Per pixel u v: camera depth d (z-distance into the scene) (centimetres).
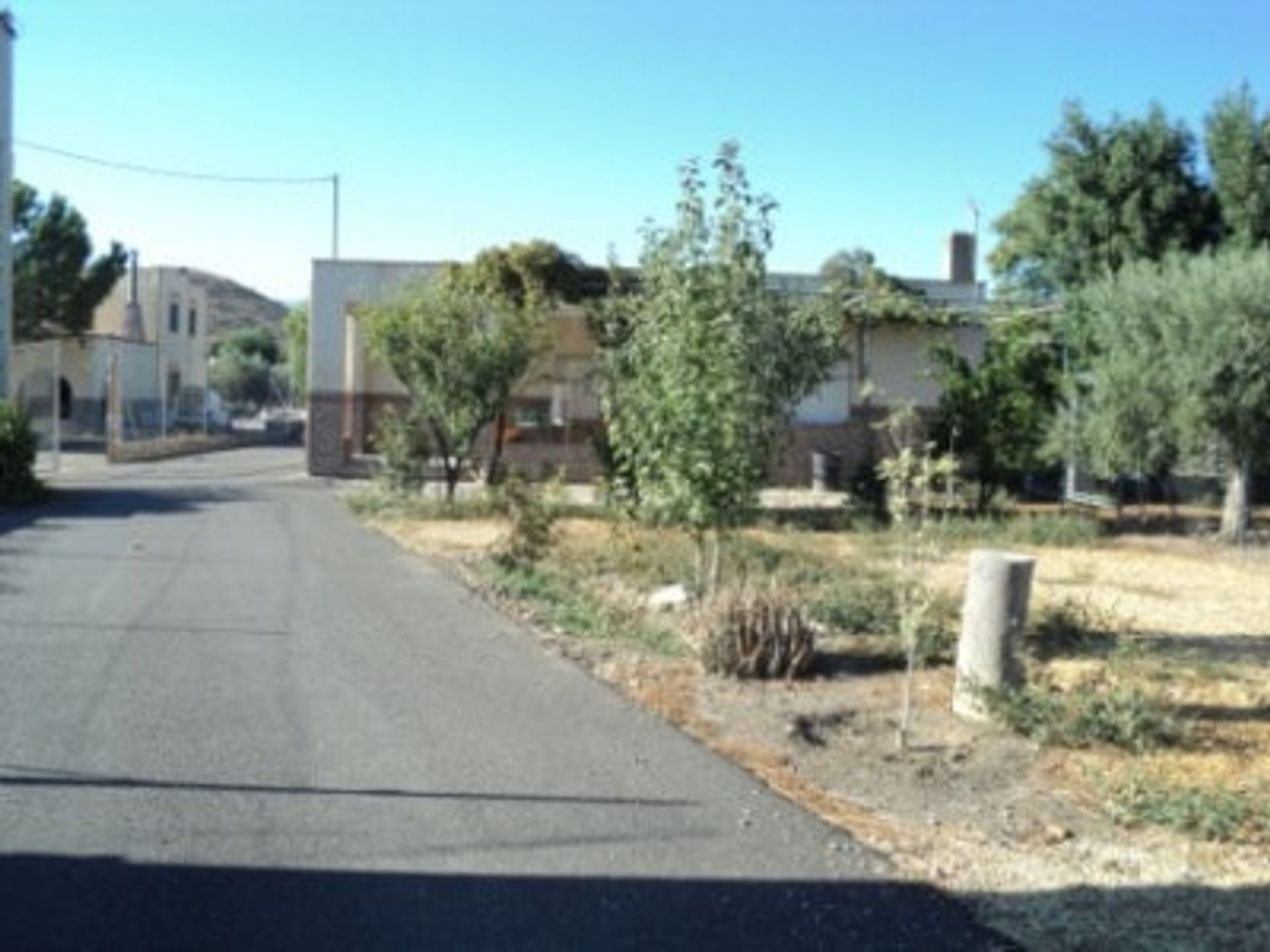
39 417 5616
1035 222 3519
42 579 1353
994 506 2352
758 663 992
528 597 1342
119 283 6681
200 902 539
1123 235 3375
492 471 2436
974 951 519
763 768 771
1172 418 2088
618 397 1320
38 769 702
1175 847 665
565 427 3244
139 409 5938
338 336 3238
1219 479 2609
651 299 1230
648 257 1220
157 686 893
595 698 906
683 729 846
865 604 1182
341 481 3006
